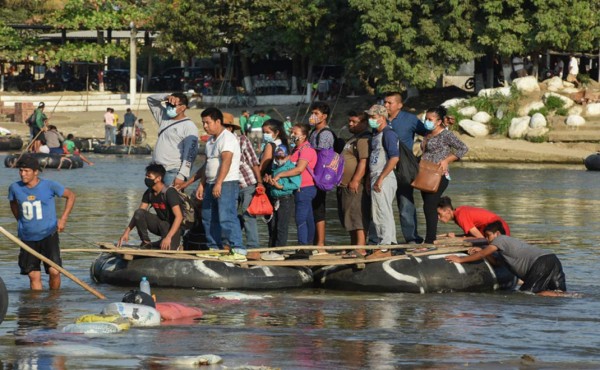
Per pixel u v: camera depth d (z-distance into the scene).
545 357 13.14
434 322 15.45
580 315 16.16
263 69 90.06
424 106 73.75
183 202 19.00
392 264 18.31
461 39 68.25
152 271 18.28
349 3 68.94
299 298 17.52
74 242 23.92
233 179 18.69
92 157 59.78
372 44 68.12
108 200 34.84
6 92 83.88
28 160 17.62
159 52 86.81
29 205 17.69
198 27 79.00
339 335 14.38
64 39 84.25
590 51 76.44
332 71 85.38
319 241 20.22
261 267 18.53
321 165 19.28
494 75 79.38
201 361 12.43
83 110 80.81
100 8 82.38
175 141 19.84
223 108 81.00
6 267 20.58
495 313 16.28
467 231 19.27
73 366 12.23
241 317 15.68
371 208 19.00
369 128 19.67
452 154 19.19
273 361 12.70
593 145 61.69
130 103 81.69
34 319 15.23
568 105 65.06
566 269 21.11
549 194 39.16
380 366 12.53
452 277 18.28
